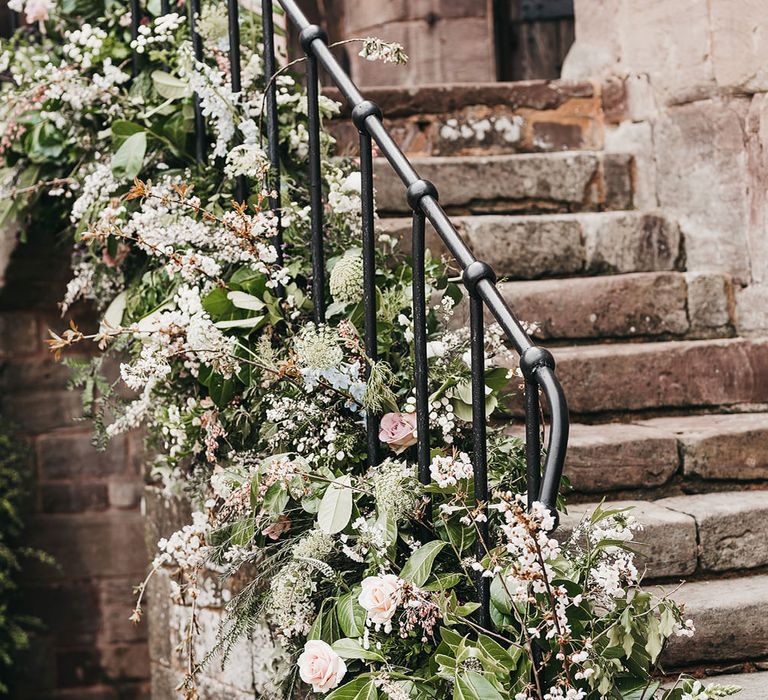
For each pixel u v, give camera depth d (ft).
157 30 9.50
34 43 11.90
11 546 15.24
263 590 8.18
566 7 21.39
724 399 11.23
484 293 6.84
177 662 10.41
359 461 7.84
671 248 12.84
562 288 11.64
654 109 13.44
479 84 14.20
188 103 9.78
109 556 15.47
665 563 8.77
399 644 6.98
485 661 6.17
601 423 10.87
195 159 9.90
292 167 9.85
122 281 10.14
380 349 8.23
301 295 8.55
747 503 9.21
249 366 8.19
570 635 6.15
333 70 8.05
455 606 6.45
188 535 7.61
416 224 7.41
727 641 8.23
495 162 13.26
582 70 15.28
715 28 12.21
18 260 14.05
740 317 12.17
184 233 8.27
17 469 15.08
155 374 7.79
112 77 9.81
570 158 13.56
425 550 6.75
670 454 9.78
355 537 7.14
